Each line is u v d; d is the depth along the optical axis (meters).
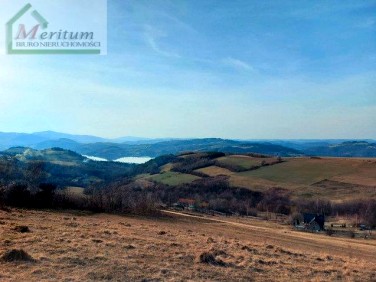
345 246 36.25
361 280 14.71
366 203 85.00
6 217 23.34
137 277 11.63
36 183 49.19
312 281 13.69
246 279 12.91
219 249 17.62
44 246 14.16
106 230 19.86
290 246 28.53
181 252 15.60
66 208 44.09
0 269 10.97
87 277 11.15
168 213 55.91
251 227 52.25
